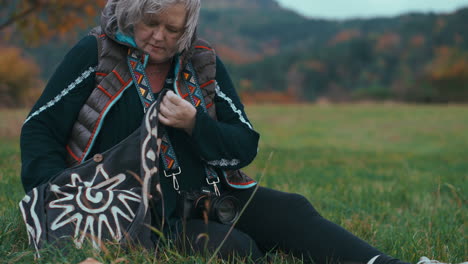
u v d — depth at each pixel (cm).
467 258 304
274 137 1616
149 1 231
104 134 247
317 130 1988
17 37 1155
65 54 256
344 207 445
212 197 245
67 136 249
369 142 1642
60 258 216
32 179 239
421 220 414
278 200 251
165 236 242
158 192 233
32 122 245
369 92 6900
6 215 304
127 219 233
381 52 11356
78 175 237
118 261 210
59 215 229
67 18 1034
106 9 252
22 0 1058
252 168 661
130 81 248
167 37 241
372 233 349
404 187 573
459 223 419
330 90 10956
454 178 716
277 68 11312
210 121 246
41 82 2139
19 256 227
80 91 246
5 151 674
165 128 249
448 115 2947
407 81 6962
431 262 232
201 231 236
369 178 710
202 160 255
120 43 246
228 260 227
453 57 6425
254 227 250
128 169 240
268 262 246
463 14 11300
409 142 1686
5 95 1606
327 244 234
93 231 229
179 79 255
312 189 526
